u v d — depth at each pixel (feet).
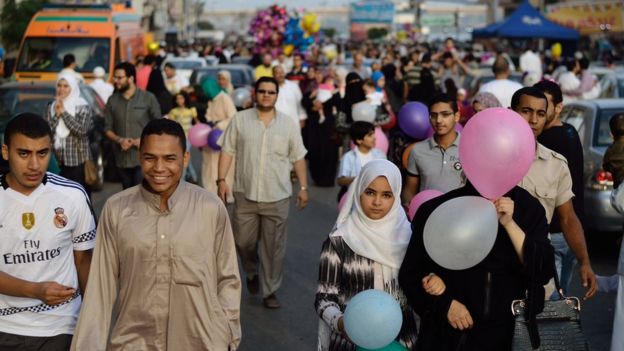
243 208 24.82
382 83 56.08
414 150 20.52
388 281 14.20
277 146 24.58
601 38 135.33
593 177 30.40
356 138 26.84
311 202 42.55
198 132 38.86
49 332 13.92
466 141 13.07
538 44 122.52
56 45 72.95
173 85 64.54
